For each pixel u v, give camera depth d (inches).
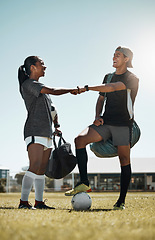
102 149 182.9
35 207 177.6
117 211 143.7
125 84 177.8
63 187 1191.6
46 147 172.2
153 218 110.5
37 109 169.5
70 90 172.6
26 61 179.8
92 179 1339.8
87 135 171.6
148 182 1353.3
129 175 175.3
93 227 81.0
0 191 1039.6
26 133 168.1
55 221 92.6
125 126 175.5
